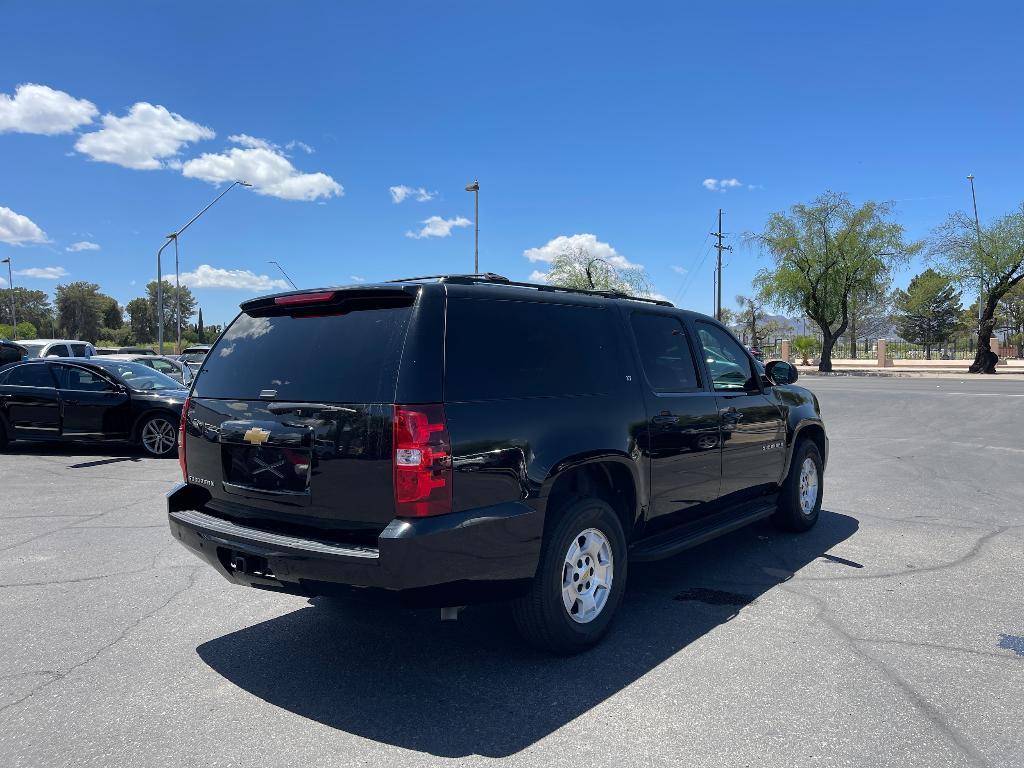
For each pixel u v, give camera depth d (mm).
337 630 4277
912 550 5859
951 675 3600
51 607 4660
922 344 69062
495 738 3049
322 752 2951
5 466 10188
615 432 4094
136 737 3076
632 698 3387
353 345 3473
